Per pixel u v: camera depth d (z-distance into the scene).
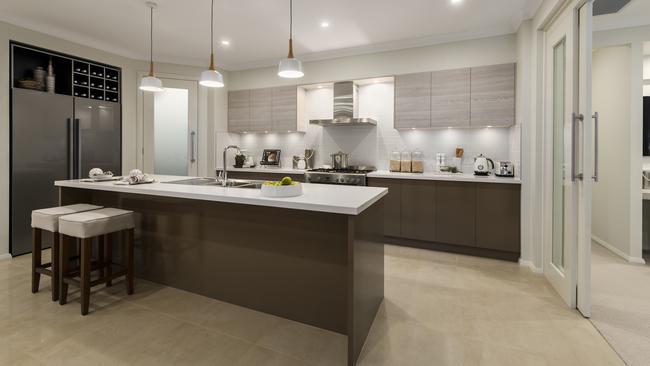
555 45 2.83
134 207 2.91
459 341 2.01
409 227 3.97
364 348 1.93
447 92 3.99
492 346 1.96
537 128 3.19
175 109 5.13
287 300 2.26
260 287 2.35
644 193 3.51
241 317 2.28
